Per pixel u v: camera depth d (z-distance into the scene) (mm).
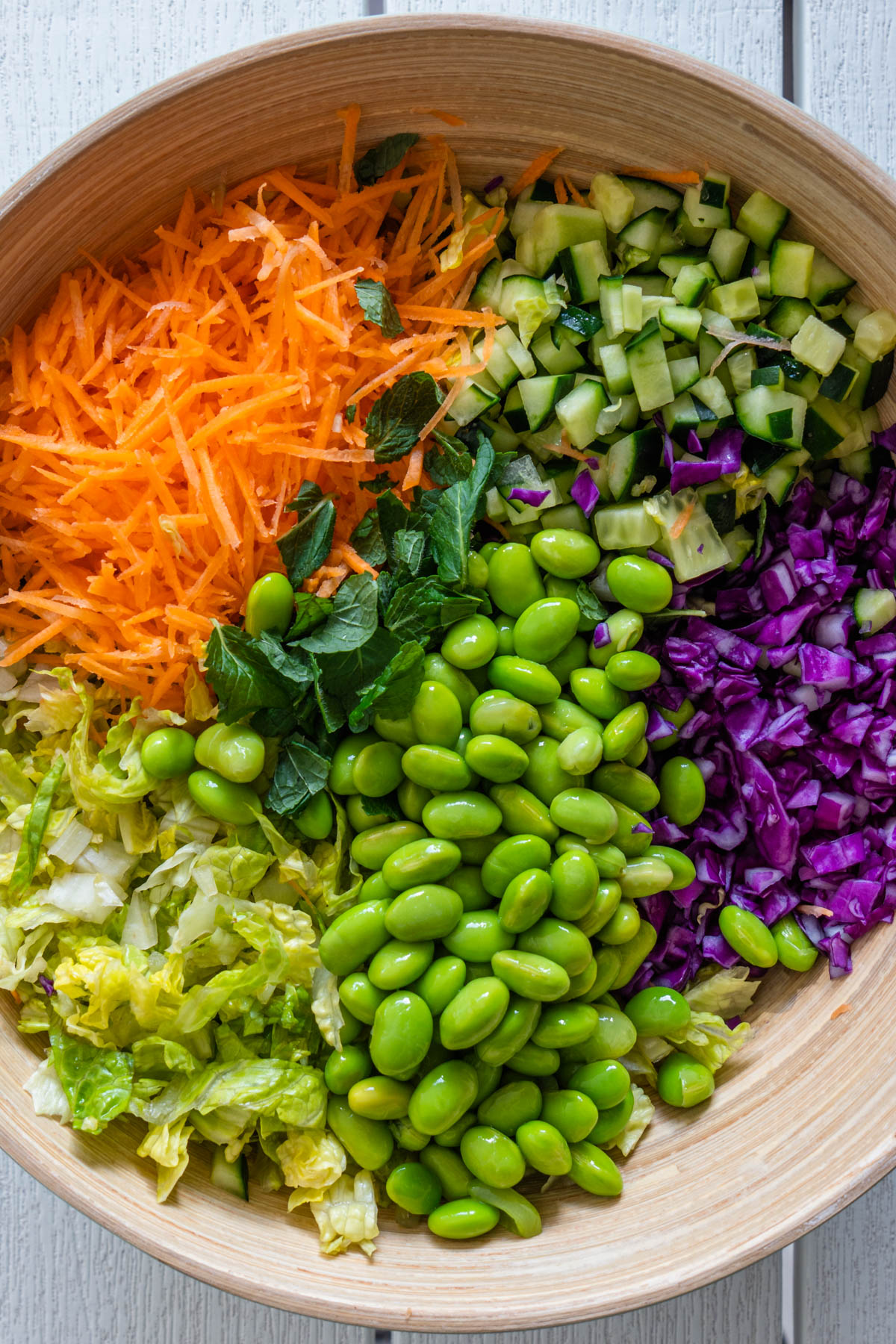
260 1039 486
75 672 487
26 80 523
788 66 532
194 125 467
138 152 468
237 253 483
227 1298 521
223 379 470
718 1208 476
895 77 529
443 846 468
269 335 475
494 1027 464
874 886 497
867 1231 528
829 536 499
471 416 490
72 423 474
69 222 473
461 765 470
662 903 500
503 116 480
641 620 482
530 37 461
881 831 504
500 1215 478
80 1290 520
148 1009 472
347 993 469
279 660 472
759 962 494
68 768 480
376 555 483
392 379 479
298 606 477
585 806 472
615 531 489
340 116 476
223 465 475
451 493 484
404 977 466
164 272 482
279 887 486
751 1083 495
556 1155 472
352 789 478
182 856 482
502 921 469
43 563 481
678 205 490
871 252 478
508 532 498
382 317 476
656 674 479
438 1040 477
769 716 500
